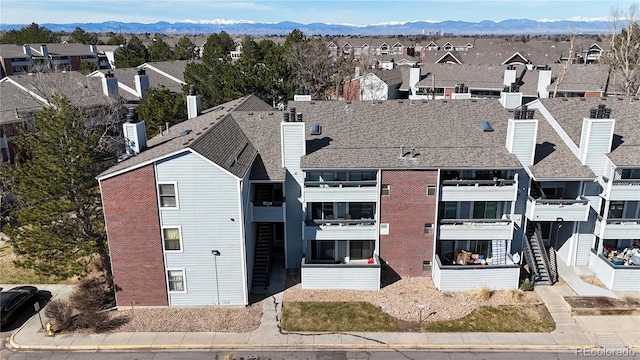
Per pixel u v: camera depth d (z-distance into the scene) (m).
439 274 28.17
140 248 26.14
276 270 31.34
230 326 25.39
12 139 41.16
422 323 25.44
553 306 26.77
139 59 89.50
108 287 29.20
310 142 30.48
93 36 157.75
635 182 27.88
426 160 28.19
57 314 25.17
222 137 29.53
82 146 25.56
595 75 64.62
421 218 29.03
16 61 86.69
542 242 30.41
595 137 28.45
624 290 28.08
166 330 25.11
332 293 28.39
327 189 28.56
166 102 44.69
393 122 32.22
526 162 29.08
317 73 81.06
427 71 74.94
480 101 34.31
